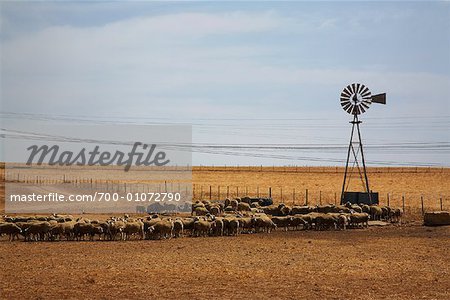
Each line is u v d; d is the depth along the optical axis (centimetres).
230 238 5475
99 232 5259
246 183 13588
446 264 4091
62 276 3481
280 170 16938
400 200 10512
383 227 6625
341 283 3378
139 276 3500
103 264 3912
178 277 3481
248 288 3206
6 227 5175
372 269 3853
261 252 4556
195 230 5612
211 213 7244
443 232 6116
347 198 8588
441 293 3153
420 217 7875
